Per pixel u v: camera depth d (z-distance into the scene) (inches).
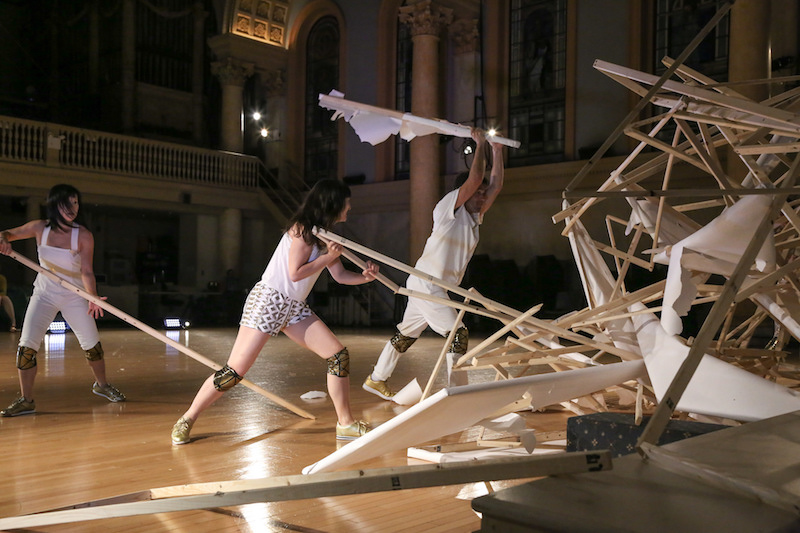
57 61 828.6
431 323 169.5
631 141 532.1
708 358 96.7
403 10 600.1
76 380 232.2
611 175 126.8
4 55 828.0
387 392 191.0
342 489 52.0
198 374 252.8
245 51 733.3
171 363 291.3
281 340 423.5
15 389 209.5
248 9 726.5
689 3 522.6
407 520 89.4
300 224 131.8
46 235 176.6
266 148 774.5
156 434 145.9
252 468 116.9
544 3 592.1
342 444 136.1
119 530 85.2
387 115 143.0
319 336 139.9
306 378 244.7
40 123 581.0
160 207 656.4
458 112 635.5
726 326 133.8
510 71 611.2
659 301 156.3
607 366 103.2
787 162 107.7
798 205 119.7
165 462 121.3
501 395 84.6
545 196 572.7
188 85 814.5
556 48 583.8
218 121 832.3
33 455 126.8
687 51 74.2
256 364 291.1
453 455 118.4
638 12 538.0
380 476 50.7
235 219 701.9
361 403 186.7
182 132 806.5
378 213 676.7
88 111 787.4
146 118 774.5
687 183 481.1
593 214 534.9
